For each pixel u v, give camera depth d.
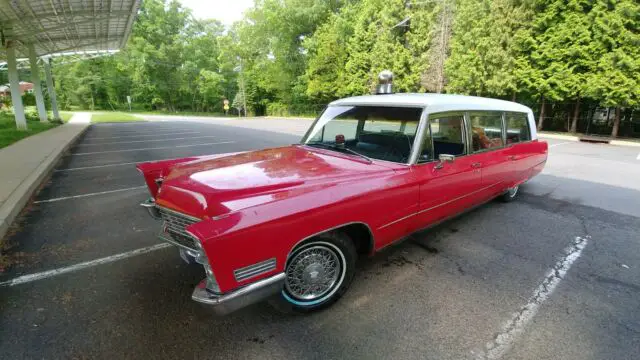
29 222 4.37
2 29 14.84
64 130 17.42
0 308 2.55
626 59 13.93
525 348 2.19
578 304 2.67
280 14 39.50
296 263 2.40
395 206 2.83
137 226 4.27
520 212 4.84
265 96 52.22
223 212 2.10
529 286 2.93
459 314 2.53
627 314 2.56
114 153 10.32
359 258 3.41
